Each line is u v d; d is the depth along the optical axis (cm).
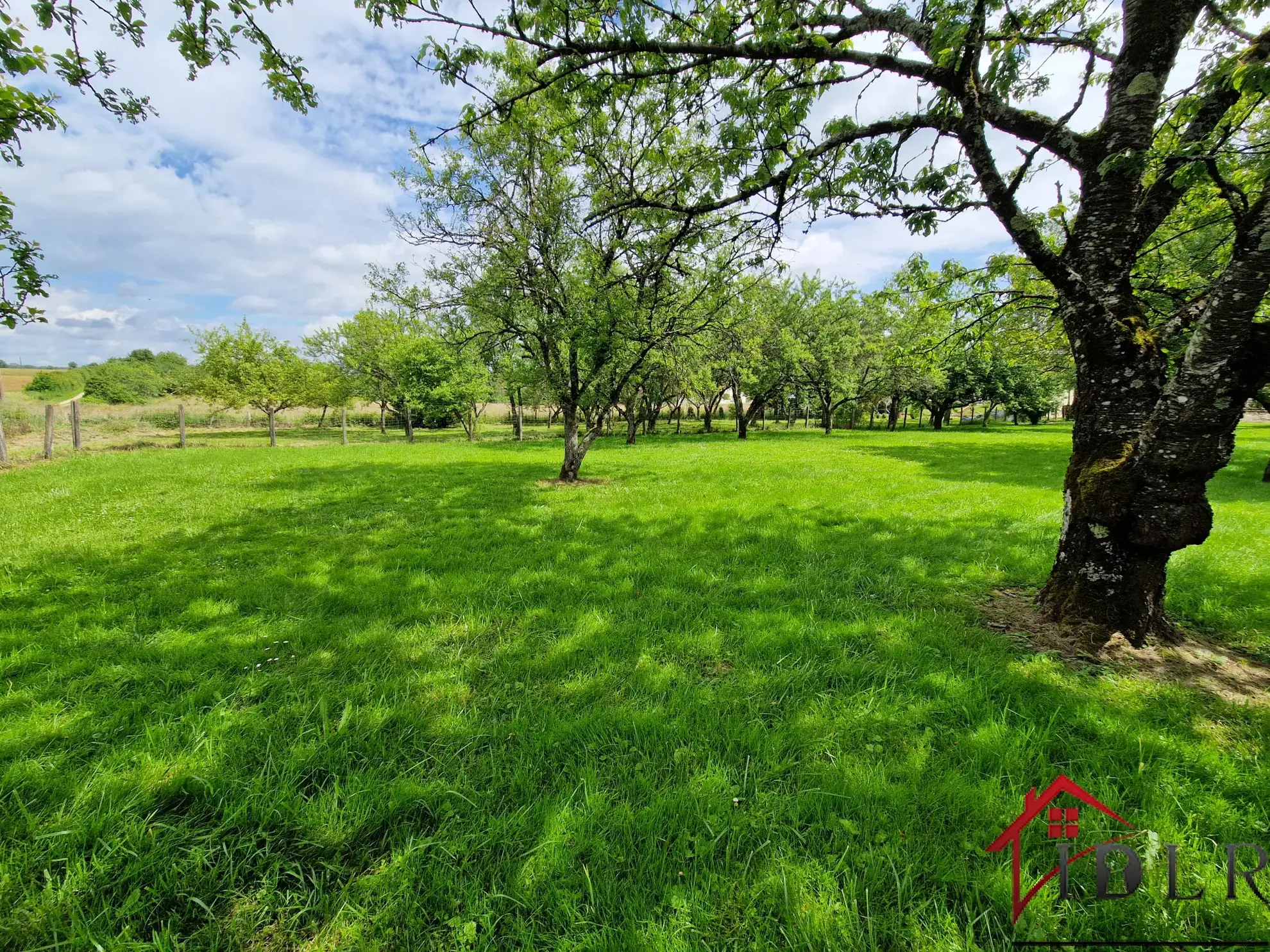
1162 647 367
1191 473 318
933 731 277
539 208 988
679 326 1120
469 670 343
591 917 179
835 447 2178
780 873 191
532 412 6141
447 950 167
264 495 986
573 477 1204
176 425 3039
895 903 184
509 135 924
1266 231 258
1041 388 3791
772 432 3644
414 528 730
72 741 265
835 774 242
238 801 226
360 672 339
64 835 204
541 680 333
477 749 266
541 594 485
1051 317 501
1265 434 2419
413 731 277
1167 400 313
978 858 199
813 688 321
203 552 606
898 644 375
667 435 3484
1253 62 231
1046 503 903
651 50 355
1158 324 414
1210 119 339
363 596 468
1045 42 380
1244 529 703
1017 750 256
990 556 585
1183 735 270
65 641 374
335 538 678
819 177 414
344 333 2877
